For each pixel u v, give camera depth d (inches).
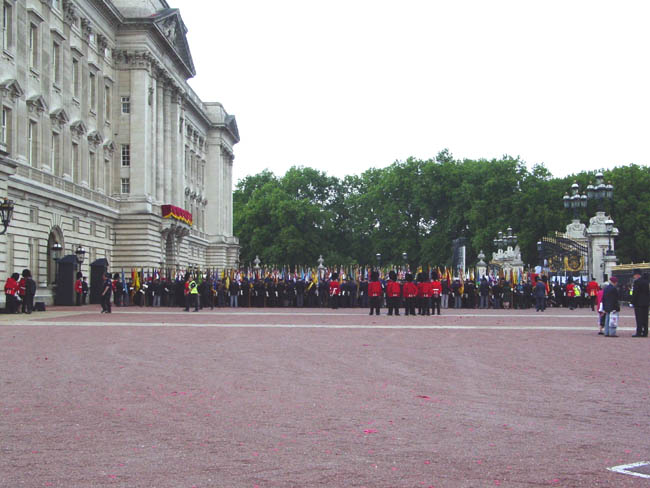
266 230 5442.9
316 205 5629.9
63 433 459.8
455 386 647.1
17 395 593.6
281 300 2625.5
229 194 5285.4
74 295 2342.5
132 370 736.3
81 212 2605.8
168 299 2534.5
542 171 4867.1
